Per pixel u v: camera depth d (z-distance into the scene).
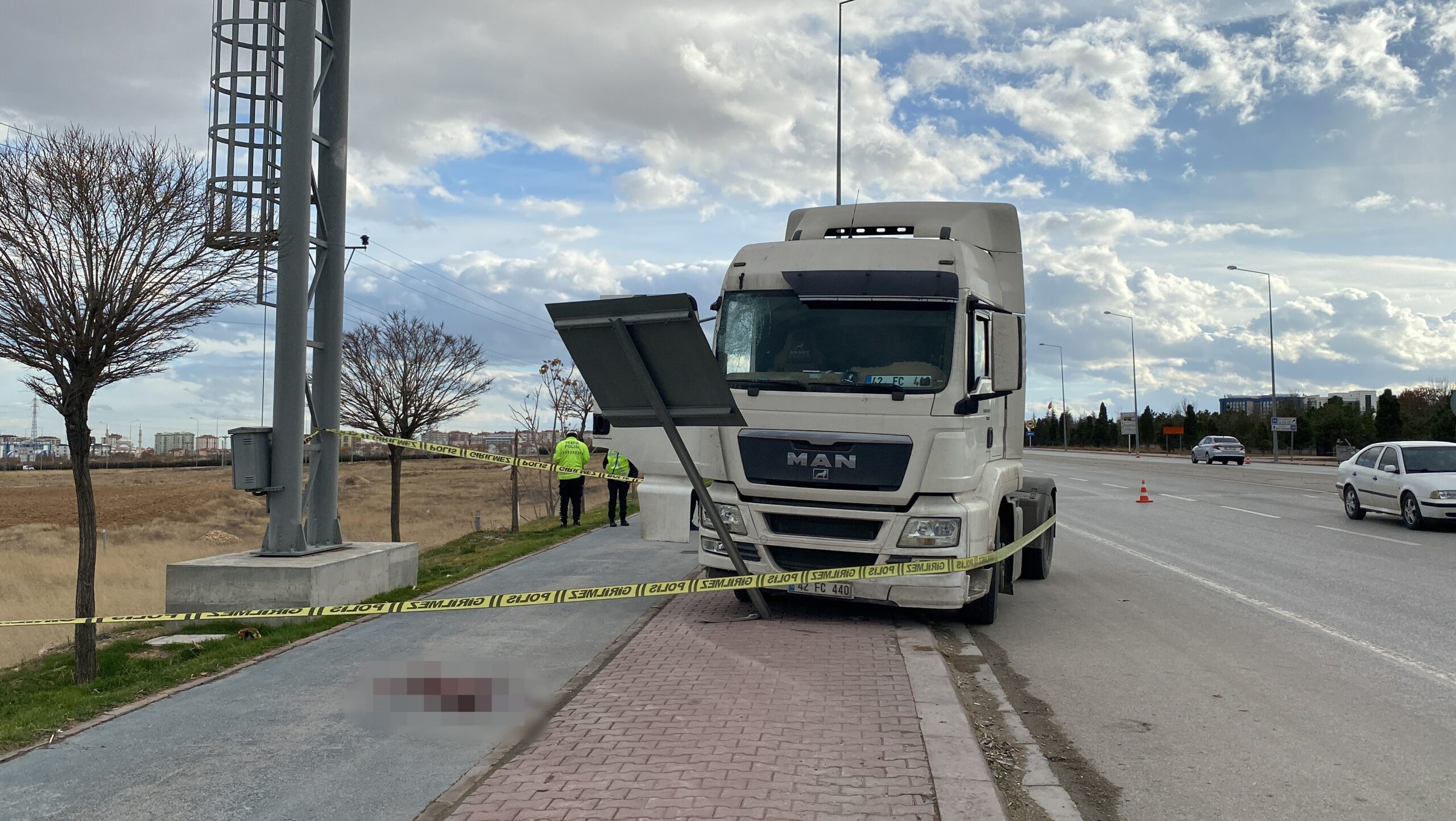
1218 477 37.84
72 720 5.88
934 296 8.31
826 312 8.54
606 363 7.74
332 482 11.12
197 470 78.38
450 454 11.02
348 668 6.99
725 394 7.62
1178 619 9.48
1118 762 5.36
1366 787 4.93
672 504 8.96
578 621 8.67
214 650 8.14
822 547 8.35
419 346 17.38
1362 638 8.49
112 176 7.12
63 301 7.08
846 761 4.89
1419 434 59.00
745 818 4.15
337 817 4.31
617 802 4.34
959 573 8.20
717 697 6.08
